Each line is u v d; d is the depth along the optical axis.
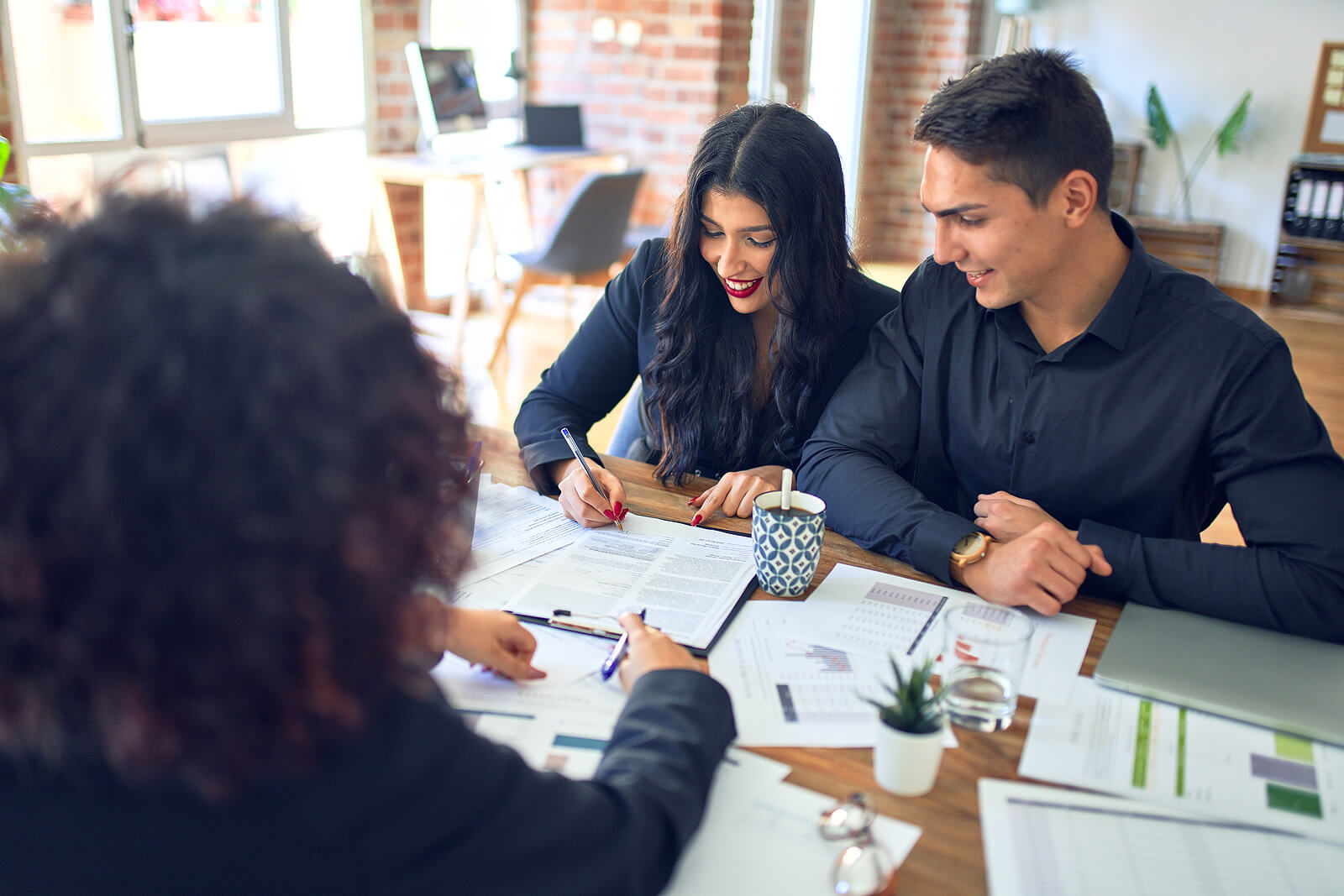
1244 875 0.73
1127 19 6.41
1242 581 1.12
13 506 0.45
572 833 0.61
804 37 6.22
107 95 3.54
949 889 0.71
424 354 0.56
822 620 1.09
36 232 0.53
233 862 0.52
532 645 0.98
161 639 0.46
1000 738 0.90
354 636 0.50
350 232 4.58
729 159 1.47
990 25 6.88
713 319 1.61
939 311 1.49
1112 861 0.74
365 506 0.49
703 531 1.32
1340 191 5.84
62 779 0.51
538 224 5.50
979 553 1.17
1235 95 6.23
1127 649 1.04
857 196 6.74
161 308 0.46
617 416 4.00
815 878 0.71
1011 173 1.20
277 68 4.12
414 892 0.56
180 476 0.45
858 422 1.48
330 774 0.52
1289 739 0.91
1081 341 1.33
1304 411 1.26
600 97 5.31
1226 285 6.50
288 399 0.47
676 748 0.75
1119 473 1.36
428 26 4.75
